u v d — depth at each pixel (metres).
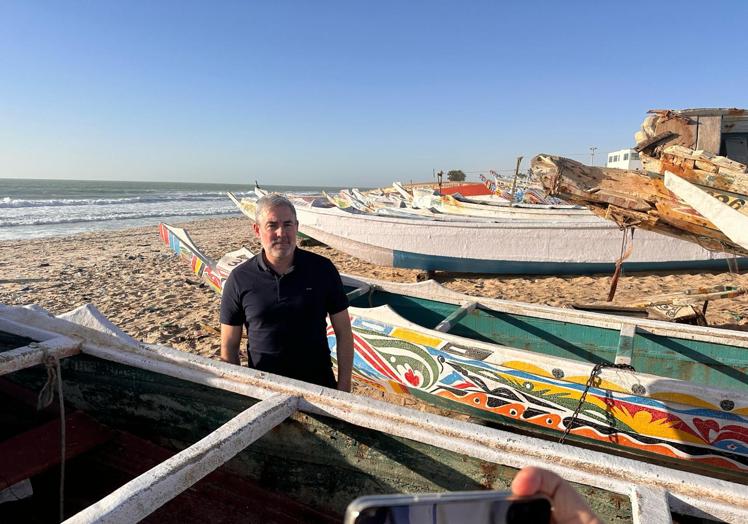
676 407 2.93
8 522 2.26
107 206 37.16
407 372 3.92
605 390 3.10
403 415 1.96
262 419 1.91
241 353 5.37
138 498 1.42
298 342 2.60
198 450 1.66
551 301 7.89
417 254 10.17
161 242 16.27
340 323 2.78
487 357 3.49
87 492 2.45
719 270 9.88
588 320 4.33
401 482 2.00
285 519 2.17
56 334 2.74
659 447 3.03
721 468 2.91
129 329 6.51
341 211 11.34
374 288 5.38
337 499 2.17
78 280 9.84
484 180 31.58
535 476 0.89
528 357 3.34
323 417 2.09
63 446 2.33
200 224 25.14
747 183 3.31
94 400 2.72
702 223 3.92
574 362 3.22
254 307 2.59
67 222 24.91
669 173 3.63
